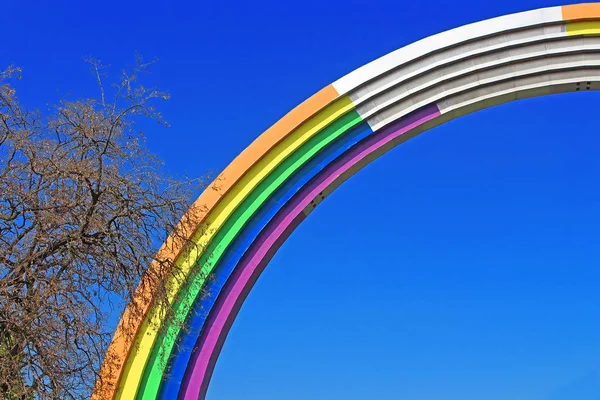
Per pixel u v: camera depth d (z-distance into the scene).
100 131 15.10
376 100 20.95
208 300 19.78
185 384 19.52
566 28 20.89
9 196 14.24
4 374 13.08
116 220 15.44
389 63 20.81
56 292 13.91
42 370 13.71
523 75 21.17
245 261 20.34
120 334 18.58
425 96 21.12
